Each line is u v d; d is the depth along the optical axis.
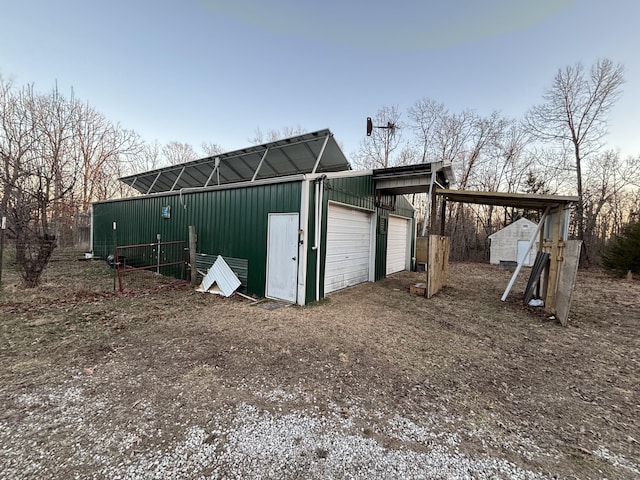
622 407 2.32
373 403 2.29
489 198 6.31
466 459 1.70
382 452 1.74
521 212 18.14
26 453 1.63
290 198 5.32
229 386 2.47
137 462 1.60
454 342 3.74
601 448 1.83
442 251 7.48
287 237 5.38
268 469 1.58
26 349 3.09
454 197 6.97
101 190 15.64
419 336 3.92
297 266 5.27
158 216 8.44
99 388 2.37
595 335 4.14
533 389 2.59
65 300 5.11
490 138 17.22
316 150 6.75
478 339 3.88
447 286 7.85
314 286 5.55
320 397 2.35
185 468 1.57
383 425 2.01
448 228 18.58
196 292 6.09
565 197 5.09
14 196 7.68
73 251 12.26
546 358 3.31
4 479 1.44
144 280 7.34
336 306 5.35
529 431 1.99
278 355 3.15
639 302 6.36
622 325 4.64
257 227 5.83
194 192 7.20
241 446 1.76
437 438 1.89
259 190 5.80
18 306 4.64
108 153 15.39
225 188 6.37
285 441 1.82
